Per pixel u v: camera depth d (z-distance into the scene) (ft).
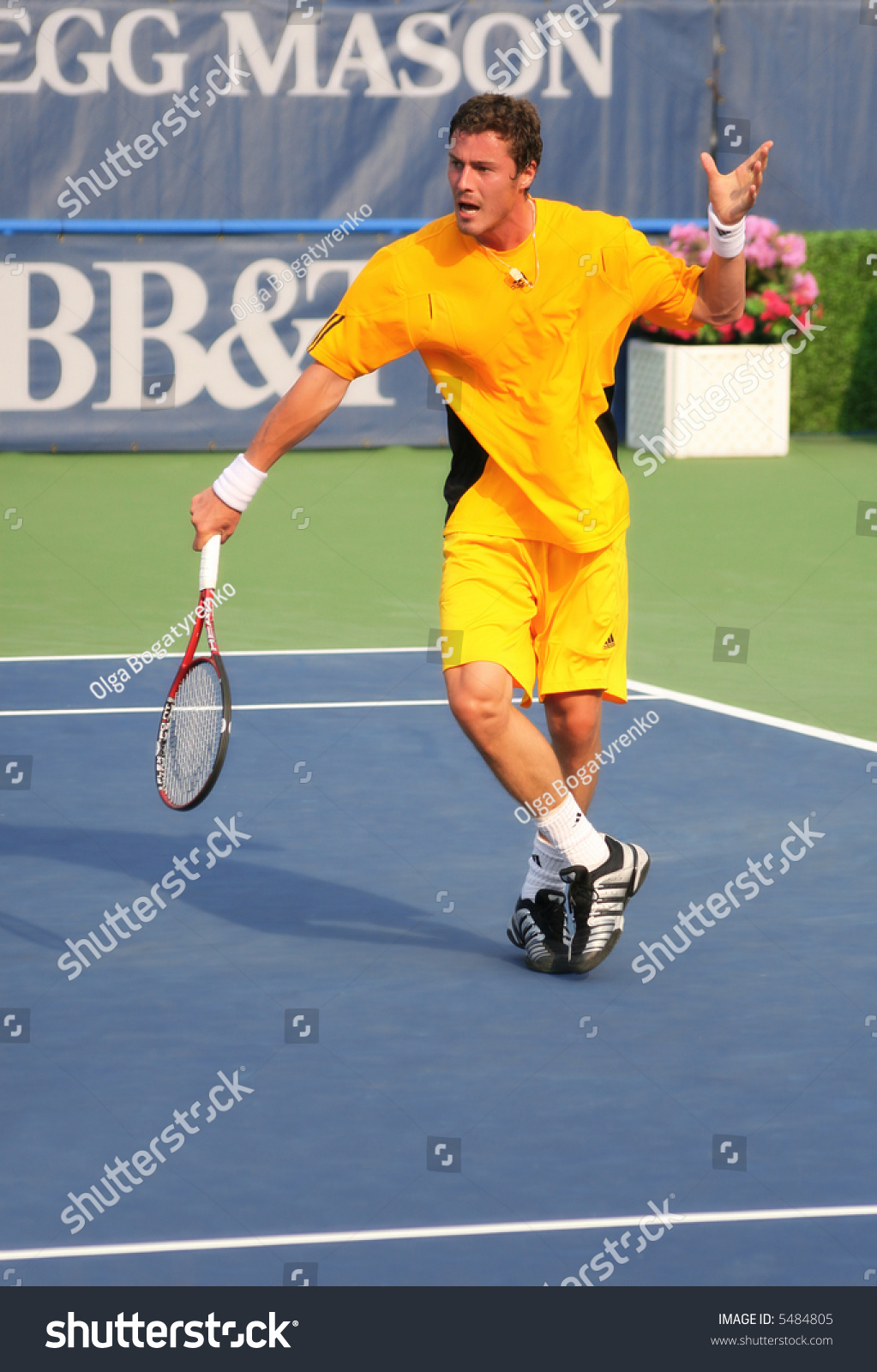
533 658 44.39
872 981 44.11
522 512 43.60
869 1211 32.40
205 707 44.04
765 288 146.10
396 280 42.37
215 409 143.95
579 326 42.60
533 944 44.68
